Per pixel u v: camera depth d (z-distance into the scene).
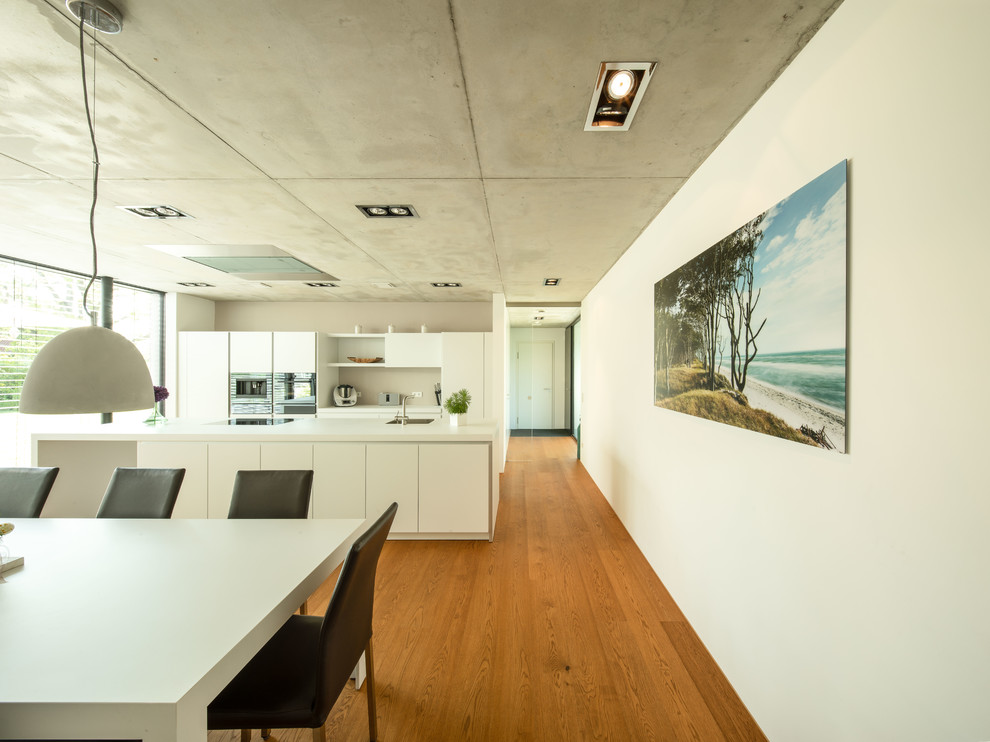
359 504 3.59
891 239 1.03
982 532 0.83
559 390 8.77
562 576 2.98
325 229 3.23
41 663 1.04
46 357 1.41
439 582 2.90
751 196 1.70
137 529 1.94
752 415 1.63
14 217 3.01
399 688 1.94
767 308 1.53
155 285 5.50
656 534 2.97
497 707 1.83
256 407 6.05
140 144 2.02
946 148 0.90
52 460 3.66
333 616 1.32
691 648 2.19
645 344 3.21
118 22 1.27
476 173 2.30
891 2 1.03
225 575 1.50
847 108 1.18
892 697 1.04
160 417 4.16
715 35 1.34
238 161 2.18
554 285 5.37
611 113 1.76
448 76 1.55
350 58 1.46
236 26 1.31
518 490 5.20
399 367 6.60
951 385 0.89
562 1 1.22
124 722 0.92
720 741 1.63
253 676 1.42
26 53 1.43
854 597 1.17
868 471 1.11
